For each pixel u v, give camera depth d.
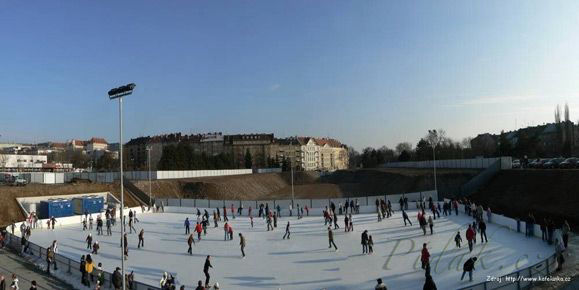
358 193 82.25
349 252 29.28
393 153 196.50
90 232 41.34
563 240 26.19
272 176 108.12
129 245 34.34
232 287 22.67
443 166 83.19
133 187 65.75
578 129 121.75
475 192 54.84
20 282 24.00
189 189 75.94
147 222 47.22
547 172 47.38
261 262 27.67
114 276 21.20
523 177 50.38
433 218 41.62
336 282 22.77
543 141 137.88
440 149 124.81
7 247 34.22
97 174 74.44
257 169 125.06
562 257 22.44
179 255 30.44
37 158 159.62
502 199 48.66
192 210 55.16
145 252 31.64
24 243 31.41
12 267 27.45
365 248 29.45
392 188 79.06
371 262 26.38
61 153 172.50
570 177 43.25
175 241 35.84
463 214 43.72
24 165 154.75
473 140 175.50
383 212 43.34
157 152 198.88
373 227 38.53
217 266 27.08
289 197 81.69
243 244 29.27
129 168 124.38
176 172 85.19
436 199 53.28
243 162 163.75
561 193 42.00
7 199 52.00
